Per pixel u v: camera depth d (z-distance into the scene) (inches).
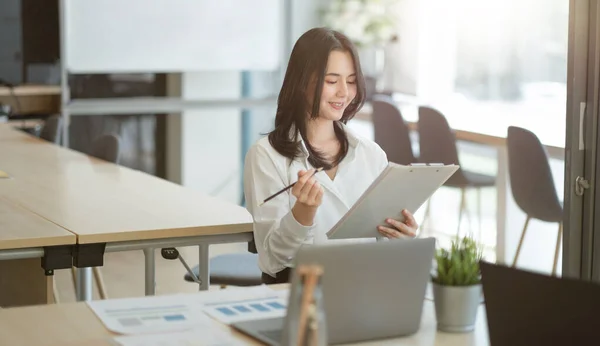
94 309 93.7
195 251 249.8
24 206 145.7
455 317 90.0
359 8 297.3
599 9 155.3
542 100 246.5
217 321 90.3
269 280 116.6
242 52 289.1
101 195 155.8
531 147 189.5
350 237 107.0
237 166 305.9
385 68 308.2
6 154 202.5
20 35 267.0
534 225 215.8
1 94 264.4
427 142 229.5
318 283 69.4
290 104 116.4
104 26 272.4
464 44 277.0
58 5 269.0
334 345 85.7
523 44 253.1
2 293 147.8
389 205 104.1
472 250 92.6
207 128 300.0
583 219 161.0
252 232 135.6
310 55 114.0
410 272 87.6
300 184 104.7
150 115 292.0
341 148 119.7
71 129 282.5
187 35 282.4
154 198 153.2
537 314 73.4
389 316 87.4
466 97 277.0
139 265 234.7
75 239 125.3
